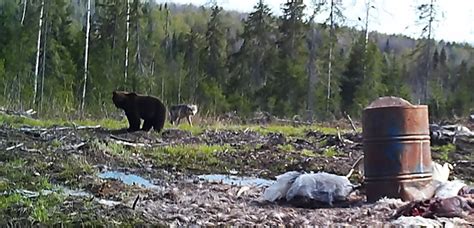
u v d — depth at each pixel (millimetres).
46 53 36094
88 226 7086
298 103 41125
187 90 41125
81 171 11242
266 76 43750
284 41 43562
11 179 10000
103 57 37688
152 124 20016
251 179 12016
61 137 16156
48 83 34000
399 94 44656
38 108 26625
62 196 8602
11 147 13422
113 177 11273
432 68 52438
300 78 41312
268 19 45750
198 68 44938
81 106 30281
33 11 37500
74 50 38188
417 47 49094
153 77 39969
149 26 48375
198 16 68688
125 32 40438
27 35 35594
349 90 42844
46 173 10969
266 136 20891
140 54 42625
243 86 43594
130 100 19797
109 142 15406
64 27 39500
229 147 16828
